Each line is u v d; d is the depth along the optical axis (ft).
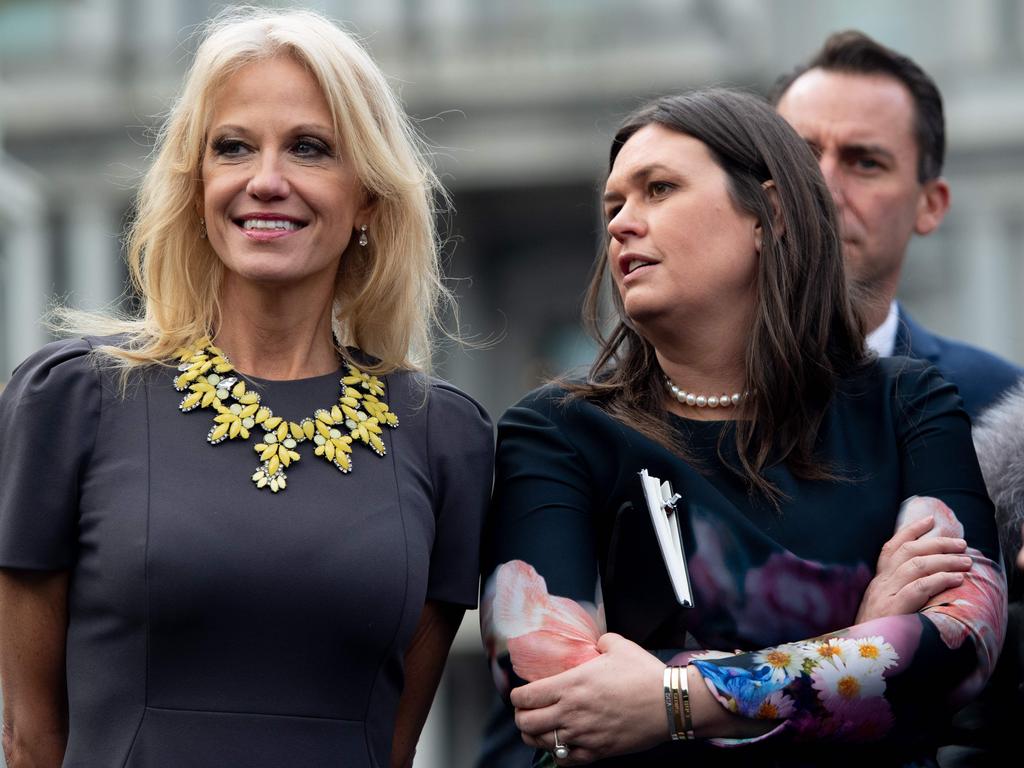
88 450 9.12
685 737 8.84
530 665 9.18
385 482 9.43
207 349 9.52
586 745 8.93
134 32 53.93
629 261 9.80
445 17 57.06
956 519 9.40
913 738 8.98
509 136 56.95
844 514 9.39
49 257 52.37
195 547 8.86
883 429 9.70
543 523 9.53
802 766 8.93
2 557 8.96
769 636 9.12
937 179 13.89
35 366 9.26
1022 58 51.85
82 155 53.11
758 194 9.77
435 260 10.31
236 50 9.45
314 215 9.48
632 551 9.44
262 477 9.12
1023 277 51.57
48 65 53.42
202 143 9.50
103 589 8.89
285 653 8.95
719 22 54.65
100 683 8.87
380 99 9.79
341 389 9.64
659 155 9.80
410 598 9.25
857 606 9.23
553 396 10.03
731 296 9.80
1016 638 10.37
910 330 13.42
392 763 9.84
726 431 9.66
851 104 13.28
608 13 56.13
